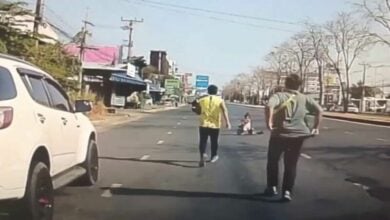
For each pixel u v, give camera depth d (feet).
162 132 96.73
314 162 55.77
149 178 42.68
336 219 29.91
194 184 40.24
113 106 196.75
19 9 72.64
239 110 267.18
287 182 33.99
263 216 30.19
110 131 98.63
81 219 28.60
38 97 26.48
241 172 46.78
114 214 29.96
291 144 33.45
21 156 22.58
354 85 449.48
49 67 84.64
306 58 336.90
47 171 24.84
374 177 45.44
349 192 38.24
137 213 30.35
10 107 22.49
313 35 335.26
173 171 46.78
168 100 365.40
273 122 33.42
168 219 29.07
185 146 69.72
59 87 31.42
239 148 68.85
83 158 34.30
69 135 30.78
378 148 72.49
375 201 35.06
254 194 36.50
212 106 50.19
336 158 59.67
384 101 421.18
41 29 114.52
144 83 230.68
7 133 21.95
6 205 22.97
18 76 24.49
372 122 165.58
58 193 35.37
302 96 32.94
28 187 23.18
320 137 92.38
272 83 463.42
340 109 362.74
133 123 126.21
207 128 50.11
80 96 112.06
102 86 192.65
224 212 31.01
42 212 24.50
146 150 64.49
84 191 36.24
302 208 32.48
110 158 55.93
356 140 86.94
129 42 262.26
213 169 48.32
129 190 37.19
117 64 209.26
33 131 24.04
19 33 73.82
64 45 101.09
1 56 24.62
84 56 186.09
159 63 485.56
